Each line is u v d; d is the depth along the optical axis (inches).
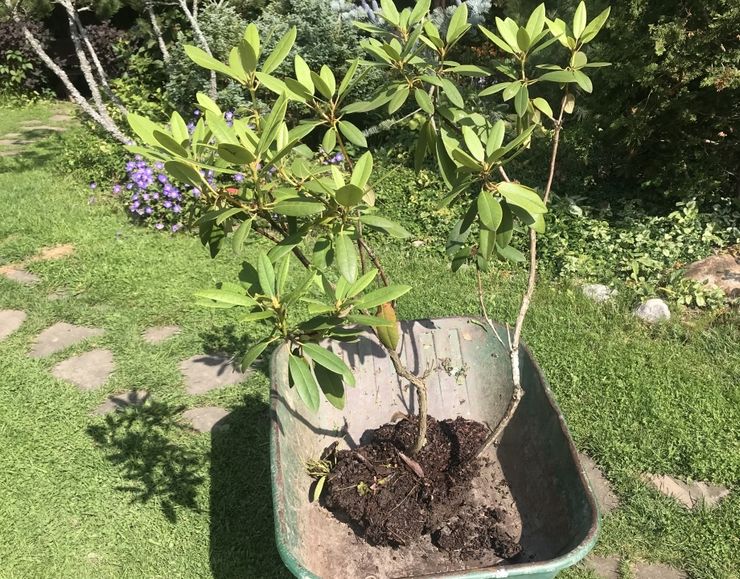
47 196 261.0
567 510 91.8
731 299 186.9
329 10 300.2
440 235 223.6
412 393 122.2
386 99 88.1
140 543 120.6
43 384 158.1
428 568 101.0
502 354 118.7
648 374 159.5
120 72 420.5
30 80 430.6
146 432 144.6
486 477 110.8
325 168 81.4
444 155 93.6
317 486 106.0
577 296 191.0
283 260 78.8
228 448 140.6
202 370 164.4
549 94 246.4
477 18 334.6
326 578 99.4
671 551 118.8
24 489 130.1
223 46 292.2
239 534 122.3
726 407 149.2
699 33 199.5
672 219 225.3
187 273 204.5
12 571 115.1
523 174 258.1
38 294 193.8
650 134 227.6
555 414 99.3
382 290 77.9
